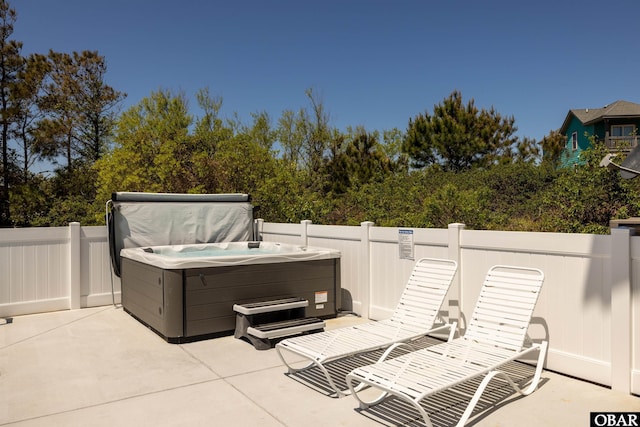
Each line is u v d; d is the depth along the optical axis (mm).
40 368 4191
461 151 17391
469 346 3787
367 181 16625
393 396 3525
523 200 11297
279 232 7633
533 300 3746
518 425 3029
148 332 5414
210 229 7613
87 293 6730
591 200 6586
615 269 3518
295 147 21906
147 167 10516
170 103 19922
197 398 3512
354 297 6199
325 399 3492
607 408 3262
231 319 5293
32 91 16641
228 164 10422
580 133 24203
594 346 3713
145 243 7039
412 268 5289
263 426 3049
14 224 15414
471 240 4590
